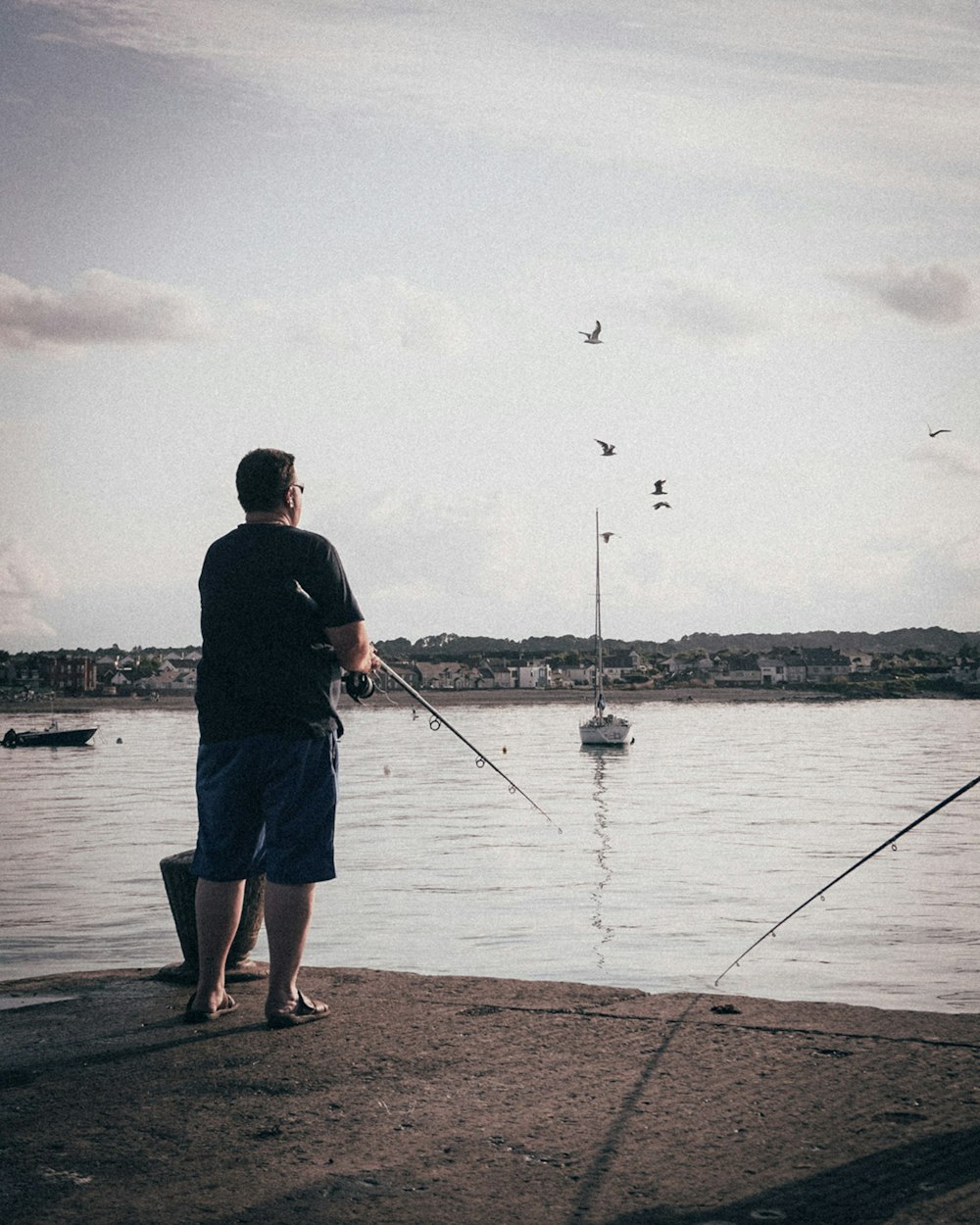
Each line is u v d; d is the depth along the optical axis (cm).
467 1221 243
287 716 391
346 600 401
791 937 2138
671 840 3894
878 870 3138
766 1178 261
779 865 3231
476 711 19550
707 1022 379
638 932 2206
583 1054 350
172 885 468
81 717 19512
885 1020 377
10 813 4994
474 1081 328
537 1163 271
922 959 1917
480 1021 389
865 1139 280
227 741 394
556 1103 309
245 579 392
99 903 2580
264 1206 251
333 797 400
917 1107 299
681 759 8656
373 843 3819
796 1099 308
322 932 2203
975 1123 288
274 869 392
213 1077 337
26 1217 247
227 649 393
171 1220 246
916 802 5312
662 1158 272
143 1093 325
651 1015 389
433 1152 279
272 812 393
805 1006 397
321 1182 263
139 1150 284
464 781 6825
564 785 6397
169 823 4541
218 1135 292
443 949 2038
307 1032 382
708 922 2319
